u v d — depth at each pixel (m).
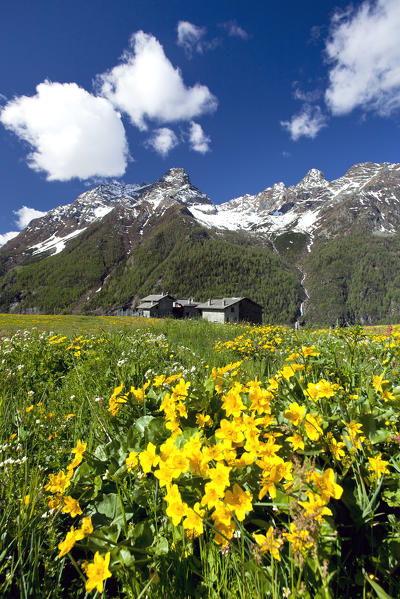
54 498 1.83
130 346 6.63
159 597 1.30
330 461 1.82
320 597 1.16
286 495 1.50
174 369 4.38
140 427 2.30
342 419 1.96
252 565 1.28
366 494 1.59
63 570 1.68
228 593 1.28
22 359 5.75
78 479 1.99
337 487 1.26
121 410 2.69
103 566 1.18
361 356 3.69
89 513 1.85
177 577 1.39
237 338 9.94
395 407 2.16
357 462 1.65
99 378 4.43
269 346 7.46
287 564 1.32
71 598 1.51
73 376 4.73
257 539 1.26
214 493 1.30
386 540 1.46
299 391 2.51
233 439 1.53
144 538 1.54
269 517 1.60
